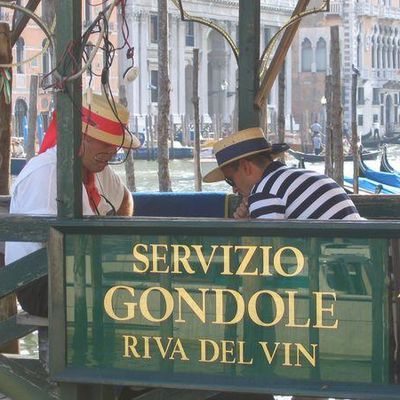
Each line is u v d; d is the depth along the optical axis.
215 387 6.91
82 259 7.11
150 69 150.75
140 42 148.38
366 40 185.25
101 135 8.66
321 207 7.99
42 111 100.56
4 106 13.07
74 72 7.19
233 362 6.92
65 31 7.17
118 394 8.70
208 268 6.91
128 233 7.02
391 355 6.67
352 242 6.66
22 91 120.94
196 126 44.31
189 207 11.12
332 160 44.62
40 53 7.59
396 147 168.88
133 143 9.02
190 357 6.99
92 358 7.14
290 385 6.81
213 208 11.05
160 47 38.41
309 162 89.56
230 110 166.88
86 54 8.00
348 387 6.71
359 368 6.72
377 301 6.66
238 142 8.44
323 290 6.73
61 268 7.13
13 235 7.32
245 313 6.87
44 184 8.53
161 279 7.00
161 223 6.91
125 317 7.08
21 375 7.89
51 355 7.18
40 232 7.29
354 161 45.38
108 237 7.06
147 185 82.69
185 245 6.93
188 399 7.78
